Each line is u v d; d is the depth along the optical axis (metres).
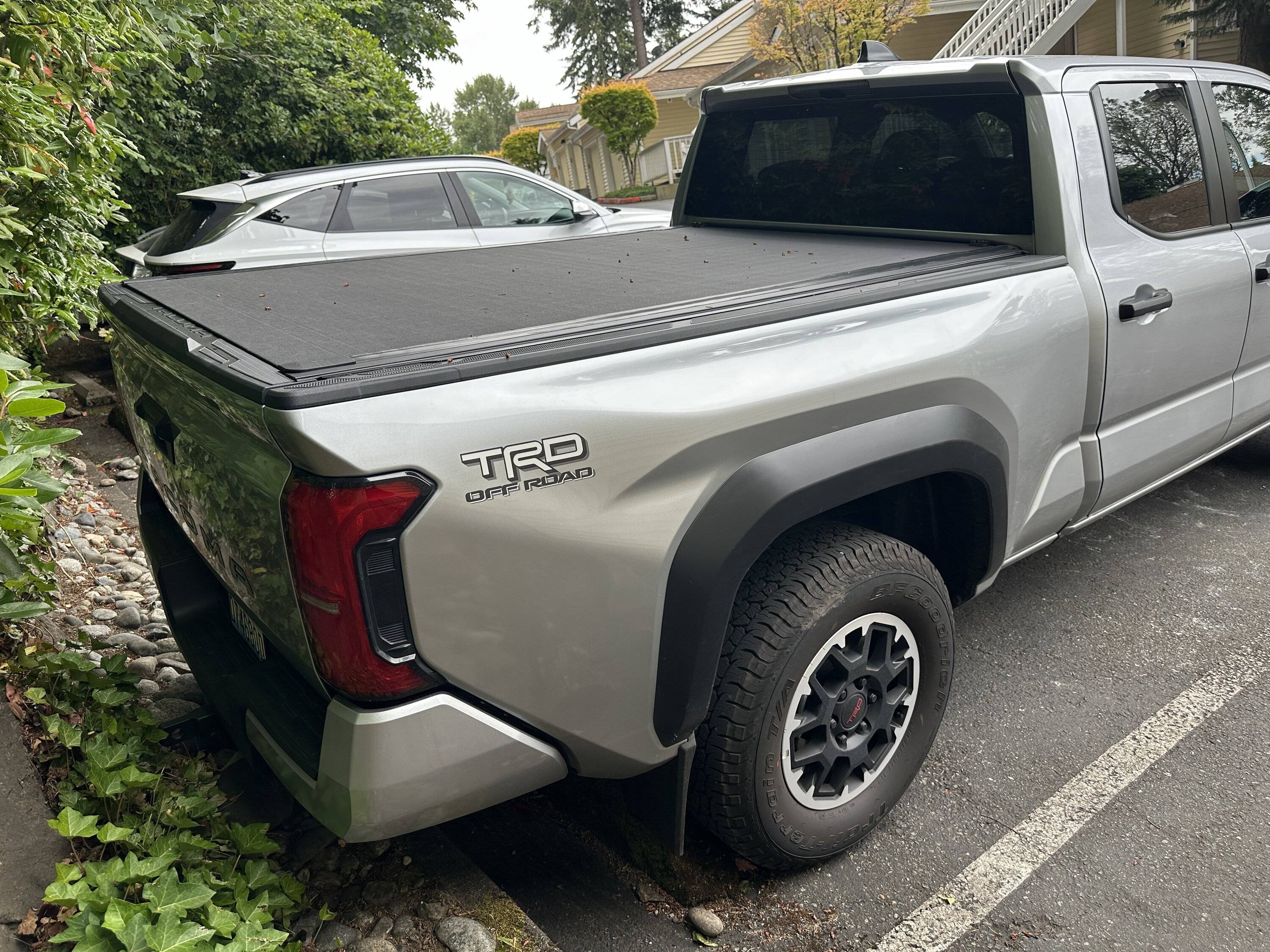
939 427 2.25
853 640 2.22
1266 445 4.80
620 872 2.38
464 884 2.27
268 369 1.69
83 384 6.73
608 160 39.91
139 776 2.09
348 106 10.27
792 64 22.27
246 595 1.99
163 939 1.68
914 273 2.46
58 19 3.09
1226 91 3.53
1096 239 2.82
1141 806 2.52
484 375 1.66
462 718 1.72
